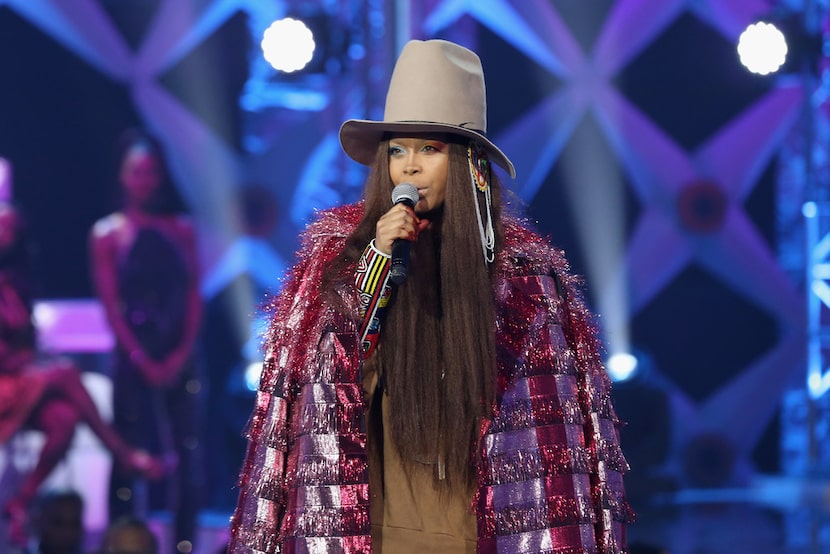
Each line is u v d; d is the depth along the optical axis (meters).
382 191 8.60
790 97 35.09
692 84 35.34
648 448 30.06
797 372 35.62
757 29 29.17
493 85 35.16
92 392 29.41
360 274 8.29
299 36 28.28
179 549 25.97
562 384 8.46
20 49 32.28
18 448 27.19
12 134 32.22
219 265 32.97
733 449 35.62
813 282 33.44
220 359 32.59
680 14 35.09
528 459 8.24
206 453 30.28
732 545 24.44
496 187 8.85
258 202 33.12
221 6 32.97
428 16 33.94
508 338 8.46
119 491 27.22
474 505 8.16
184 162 33.00
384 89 29.33
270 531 8.16
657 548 16.48
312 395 8.23
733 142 35.50
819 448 34.22
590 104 35.28
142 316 27.41
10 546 25.70
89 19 32.53
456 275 8.35
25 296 27.27
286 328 8.45
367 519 8.06
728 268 35.81
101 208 32.09
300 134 33.34
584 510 8.25
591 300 35.53
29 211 31.97
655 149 35.50
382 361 8.48
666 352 35.97
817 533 25.98
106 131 32.47
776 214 35.62
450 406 8.23
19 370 26.91
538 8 34.97
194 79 33.03
